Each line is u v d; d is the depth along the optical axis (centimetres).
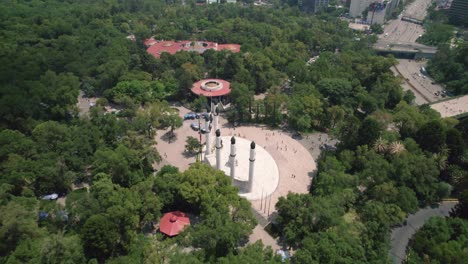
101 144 14775
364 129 14838
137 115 17362
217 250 10056
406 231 12200
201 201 11519
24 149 13250
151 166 14075
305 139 17750
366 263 9681
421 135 15212
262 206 13025
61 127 14512
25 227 9512
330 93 19838
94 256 9862
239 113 19200
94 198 11138
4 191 10975
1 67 19900
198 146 15825
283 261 9612
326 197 12131
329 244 9812
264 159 15575
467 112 19125
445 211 13212
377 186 12619
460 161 14688
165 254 9450
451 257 9894
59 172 12850
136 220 10588
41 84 18412
